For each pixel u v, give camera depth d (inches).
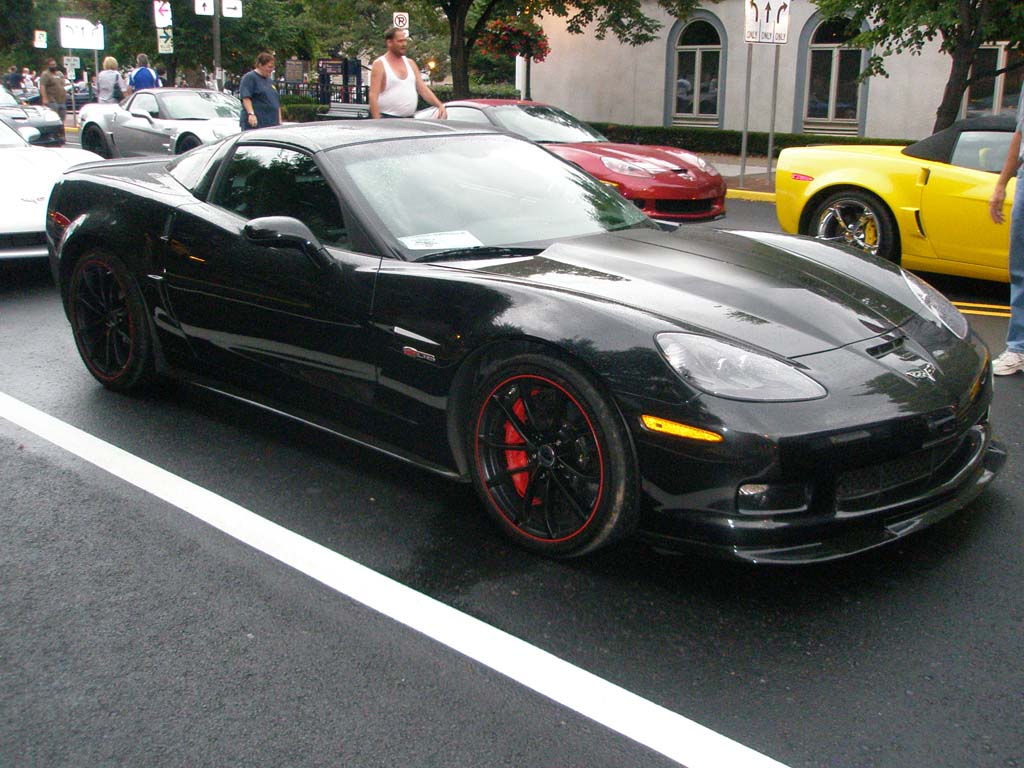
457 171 165.9
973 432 136.6
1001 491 150.4
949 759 92.1
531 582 125.1
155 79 831.1
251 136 176.6
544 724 97.7
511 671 106.5
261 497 151.2
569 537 126.3
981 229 275.9
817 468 112.4
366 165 160.4
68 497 151.5
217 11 934.4
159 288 179.6
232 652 110.6
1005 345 237.1
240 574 128.0
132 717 99.8
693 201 385.7
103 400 196.2
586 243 152.8
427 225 152.7
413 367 138.9
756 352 118.6
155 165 202.8
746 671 106.1
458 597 121.7
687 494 114.5
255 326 162.4
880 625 114.6
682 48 855.1
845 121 783.1
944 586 122.9
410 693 102.9
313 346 153.3
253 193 169.2
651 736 95.7
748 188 574.9
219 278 167.0
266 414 188.1
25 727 98.6
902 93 748.0
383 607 119.7
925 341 132.3
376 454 167.9
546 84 937.5
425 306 136.9
